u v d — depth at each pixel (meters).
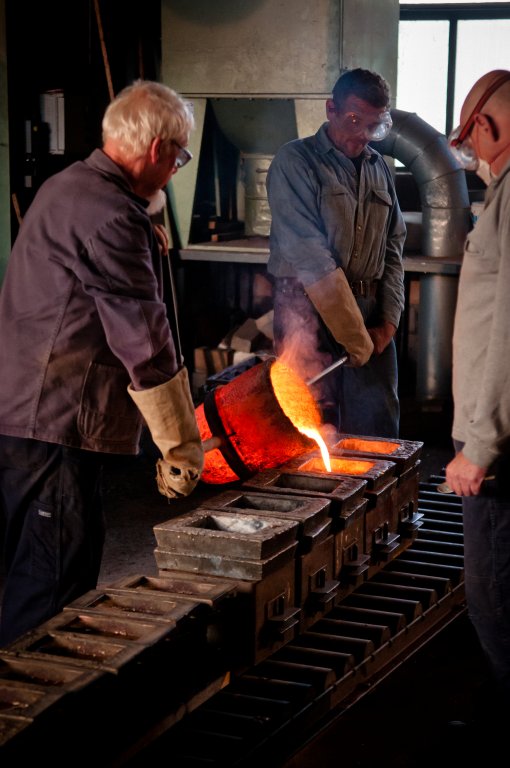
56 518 2.79
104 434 2.78
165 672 2.38
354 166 4.19
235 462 3.32
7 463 2.80
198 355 7.18
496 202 2.45
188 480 2.73
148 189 2.78
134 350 2.61
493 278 2.51
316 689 2.59
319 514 2.78
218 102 6.77
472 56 7.51
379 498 3.12
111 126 2.71
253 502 2.94
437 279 6.45
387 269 4.45
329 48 6.30
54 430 2.73
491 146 2.53
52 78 6.74
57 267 2.67
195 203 7.32
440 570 3.31
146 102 2.67
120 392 2.79
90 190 2.66
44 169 6.67
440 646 3.56
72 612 2.36
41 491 2.79
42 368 2.71
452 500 3.92
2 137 5.98
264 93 6.50
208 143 7.39
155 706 2.29
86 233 2.62
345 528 2.92
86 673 2.07
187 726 2.41
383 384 4.40
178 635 2.35
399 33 7.57
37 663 2.12
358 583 3.01
